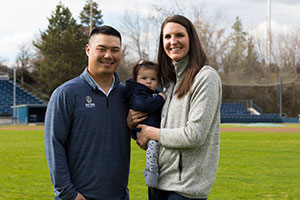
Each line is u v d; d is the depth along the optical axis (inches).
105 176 113.4
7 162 343.3
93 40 115.5
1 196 214.7
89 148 113.1
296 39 1702.8
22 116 1283.2
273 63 1686.8
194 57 111.8
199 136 102.0
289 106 1867.6
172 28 112.3
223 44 1551.4
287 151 421.7
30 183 250.7
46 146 111.9
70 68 1551.4
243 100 1750.7
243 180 256.8
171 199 109.3
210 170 108.7
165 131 108.1
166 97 121.8
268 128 956.6
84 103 113.7
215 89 105.7
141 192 222.8
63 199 110.1
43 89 1670.8
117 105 120.3
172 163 108.5
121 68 1413.6
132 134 126.0
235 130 859.4
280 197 210.1
